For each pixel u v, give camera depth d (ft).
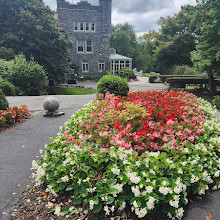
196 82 56.29
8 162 12.80
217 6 36.19
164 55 69.05
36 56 65.00
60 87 66.18
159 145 11.46
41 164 10.22
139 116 14.35
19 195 9.37
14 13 64.95
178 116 15.87
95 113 15.64
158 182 8.10
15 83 47.09
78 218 7.86
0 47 61.16
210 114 19.92
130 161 9.21
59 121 22.56
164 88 58.59
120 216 7.82
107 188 8.09
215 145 11.55
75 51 89.15
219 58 36.19
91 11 86.69
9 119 21.03
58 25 73.77
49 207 8.43
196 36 63.16
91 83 79.66
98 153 9.41
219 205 8.71
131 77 87.56
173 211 7.68
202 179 9.43
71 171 8.87
